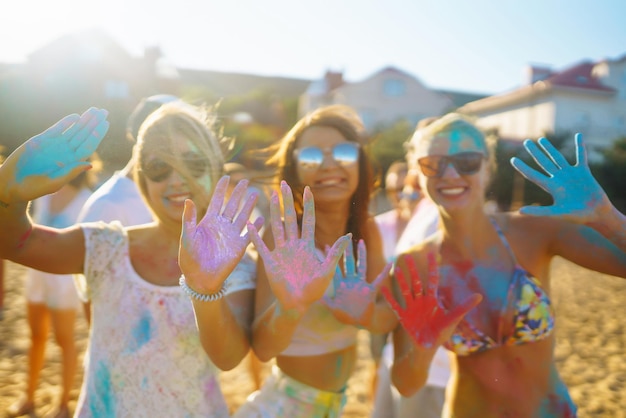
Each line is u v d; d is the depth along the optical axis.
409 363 1.99
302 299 1.68
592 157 14.48
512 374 2.00
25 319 5.44
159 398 1.81
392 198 3.87
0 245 1.68
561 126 20.77
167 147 1.81
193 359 1.85
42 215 3.37
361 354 5.12
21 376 4.12
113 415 1.81
